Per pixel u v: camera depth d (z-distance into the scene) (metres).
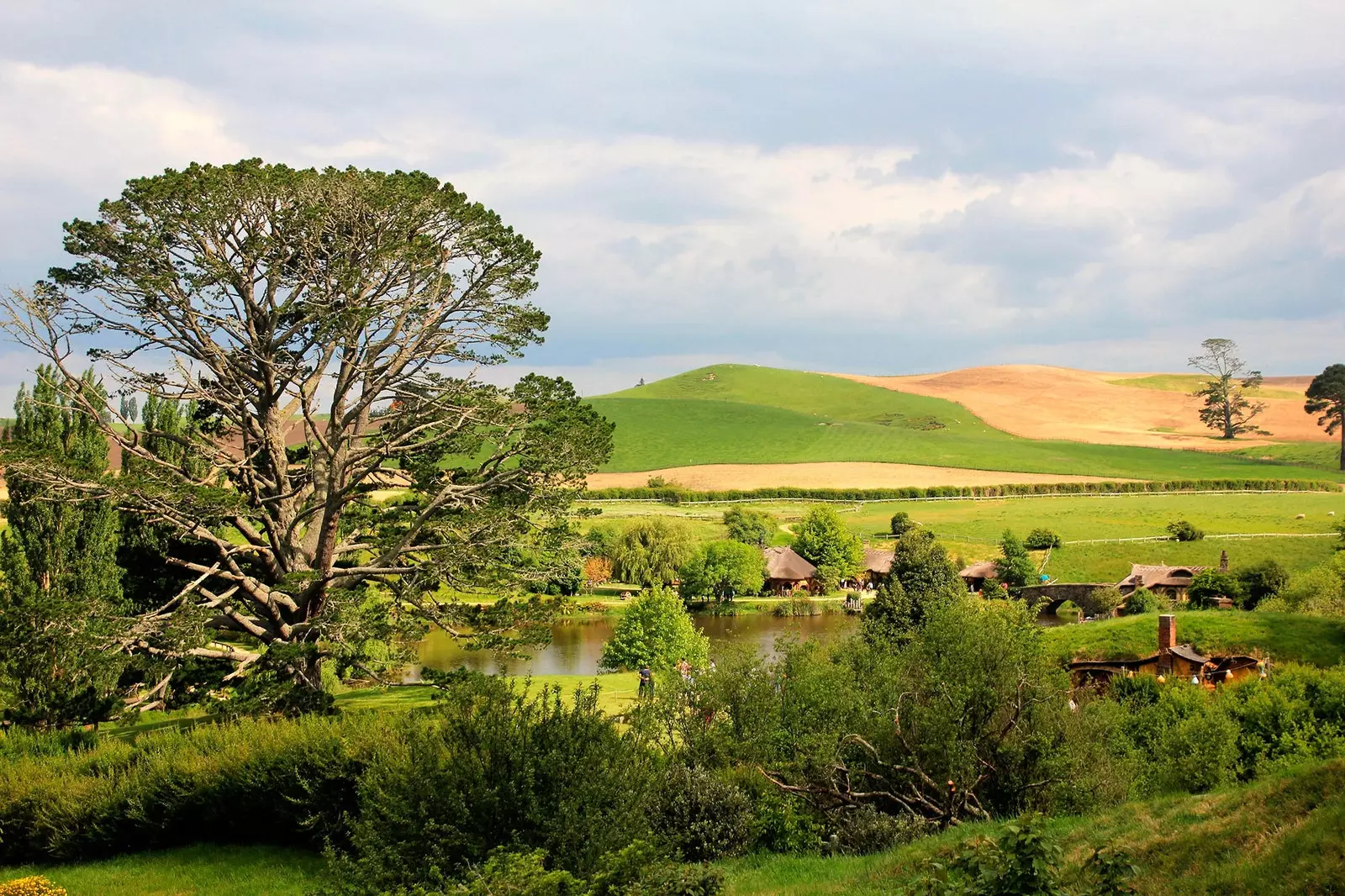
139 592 35.38
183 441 34.00
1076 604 82.50
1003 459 158.62
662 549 96.19
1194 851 15.29
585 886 15.23
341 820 22.39
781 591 99.19
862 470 152.12
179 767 23.53
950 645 25.97
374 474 37.00
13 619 28.27
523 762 17.66
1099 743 25.30
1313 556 88.62
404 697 34.81
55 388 33.28
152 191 30.88
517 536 34.59
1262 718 30.52
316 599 34.34
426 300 35.72
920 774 23.67
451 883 15.49
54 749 26.19
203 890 21.05
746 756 27.19
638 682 44.03
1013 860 12.84
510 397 36.53
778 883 19.36
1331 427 161.38
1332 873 13.04
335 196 32.94
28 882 18.30
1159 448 170.12
